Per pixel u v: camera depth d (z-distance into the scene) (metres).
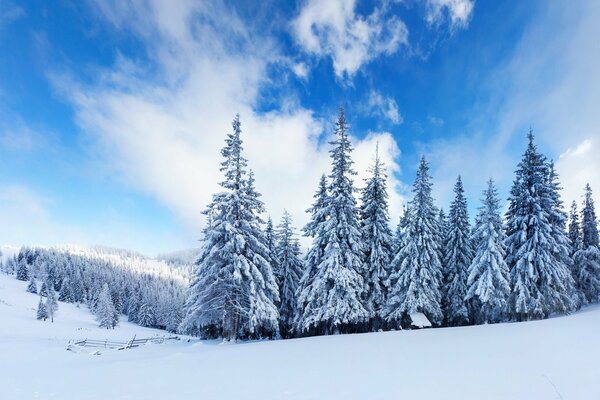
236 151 23.64
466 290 27.53
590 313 19.77
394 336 16.02
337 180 24.11
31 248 167.12
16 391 8.45
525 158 26.95
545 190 26.39
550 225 25.36
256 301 21.72
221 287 22.81
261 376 8.80
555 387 5.98
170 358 13.64
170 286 141.62
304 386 7.46
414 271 23.66
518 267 24.95
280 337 29.45
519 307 24.09
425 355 10.20
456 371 7.80
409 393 6.38
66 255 166.25
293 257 30.42
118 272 146.12
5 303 80.38
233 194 22.77
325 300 22.42
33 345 24.70
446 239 30.19
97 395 7.70
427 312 24.28
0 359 16.72
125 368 11.45
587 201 34.16
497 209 26.09
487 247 25.16
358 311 21.81
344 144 24.59
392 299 24.20
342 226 23.08
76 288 118.12
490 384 6.52
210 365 11.07
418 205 25.41
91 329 64.44
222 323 23.50
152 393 7.59
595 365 7.21
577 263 32.72
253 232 24.05
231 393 7.21
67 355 18.42
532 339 11.41
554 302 24.08
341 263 22.75
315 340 16.94
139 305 105.44
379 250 25.03
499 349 10.15
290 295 28.80
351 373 8.46
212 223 22.67
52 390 8.45
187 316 22.86
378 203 26.22
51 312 70.06
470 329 16.89
